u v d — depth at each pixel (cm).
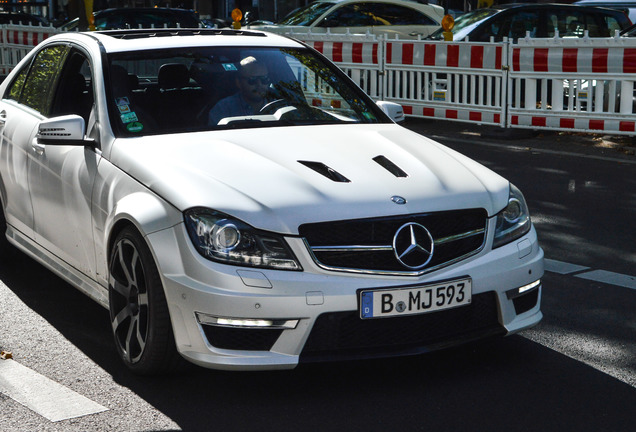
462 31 1579
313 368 478
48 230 575
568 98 1247
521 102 1306
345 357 427
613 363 487
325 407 431
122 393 447
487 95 1330
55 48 628
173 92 550
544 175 1033
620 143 1234
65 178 539
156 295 442
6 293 615
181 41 589
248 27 2102
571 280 648
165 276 433
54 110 591
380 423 413
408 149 511
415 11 2064
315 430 406
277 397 442
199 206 431
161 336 445
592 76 1218
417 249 436
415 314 434
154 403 435
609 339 525
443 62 1383
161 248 436
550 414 423
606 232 789
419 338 441
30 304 593
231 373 471
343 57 1533
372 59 1490
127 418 419
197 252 425
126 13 2259
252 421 416
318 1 2067
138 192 463
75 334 535
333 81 608
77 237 530
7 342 521
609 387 455
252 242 422
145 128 524
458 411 426
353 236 431
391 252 434
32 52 668
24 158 603
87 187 511
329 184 448
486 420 416
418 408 429
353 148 500
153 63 560
